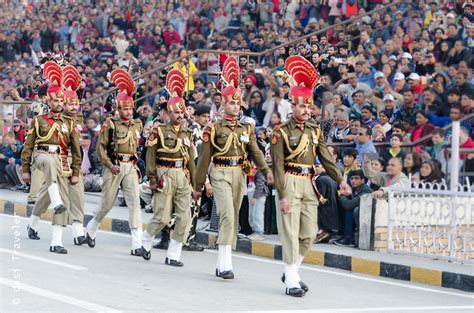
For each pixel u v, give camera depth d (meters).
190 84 56.50
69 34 80.25
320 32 54.62
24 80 72.94
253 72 56.06
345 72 51.72
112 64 67.44
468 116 44.16
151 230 32.50
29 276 27.77
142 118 51.16
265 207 37.59
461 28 51.94
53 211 33.16
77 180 34.56
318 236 35.69
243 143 29.64
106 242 36.91
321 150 27.92
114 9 76.75
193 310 23.92
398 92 49.09
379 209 34.16
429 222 33.09
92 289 26.19
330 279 30.53
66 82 34.78
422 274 30.34
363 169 37.53
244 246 36.22
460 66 48.28
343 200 35.28
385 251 34.22
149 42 70.06
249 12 66.00
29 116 53.31
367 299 26.97
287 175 27.42
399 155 40.81
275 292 27.41
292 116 27.69
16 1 83.69
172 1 72.75
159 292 26.38
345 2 58.75
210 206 40.84
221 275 29.42
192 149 32.44
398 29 53.84
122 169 34.09
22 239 36.31
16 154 53.72
